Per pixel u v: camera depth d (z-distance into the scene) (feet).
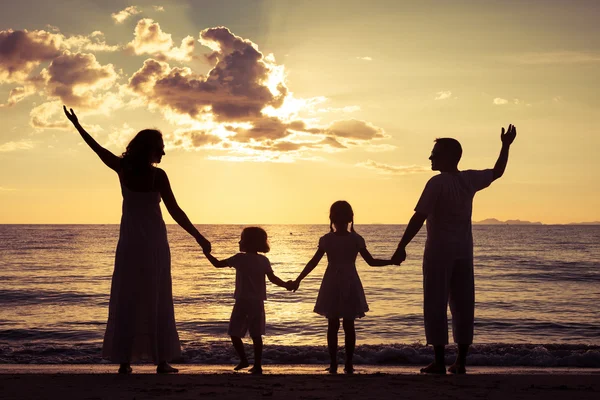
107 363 30.55
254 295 19.40
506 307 65.26
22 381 13.82
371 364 30.19
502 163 17.81
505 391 12.82
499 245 274.57
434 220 16.98
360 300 18.61
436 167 17.53
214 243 265.13
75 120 15.61
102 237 353.51
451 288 17.24
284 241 310.65
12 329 47.96
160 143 15.90
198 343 37.04
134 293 15.26
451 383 14.15
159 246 15.61
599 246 261.85
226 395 11.78
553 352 32.68
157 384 13.39
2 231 517.14
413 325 51.60
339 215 18.58
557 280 102.63
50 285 88.99
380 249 230.89
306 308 62.54
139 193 15.49
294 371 21.22
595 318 56.49
